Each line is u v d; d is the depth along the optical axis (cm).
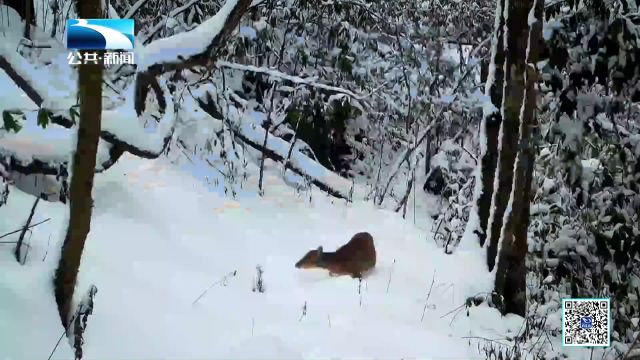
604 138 775
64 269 385
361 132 1262
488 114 734
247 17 1038
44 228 498
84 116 358
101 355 383
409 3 1217
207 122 948
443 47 1185
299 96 1067
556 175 837
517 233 638
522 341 580
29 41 710
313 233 764
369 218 865
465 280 662
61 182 599
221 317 483
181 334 436
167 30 925
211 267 596
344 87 1128
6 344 336
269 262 648
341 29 1134
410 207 1117
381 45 1224
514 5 636
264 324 486
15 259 431
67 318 388
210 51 521
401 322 541
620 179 824
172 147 888
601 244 796
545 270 827
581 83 677
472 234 738
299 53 1131
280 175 974
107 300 450
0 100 615
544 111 781
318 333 481
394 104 1029
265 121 1080
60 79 618
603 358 620
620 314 786
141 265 537
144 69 530
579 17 664
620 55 657
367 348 469
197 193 784
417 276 678
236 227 721
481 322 604
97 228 582
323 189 974
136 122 596
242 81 1134
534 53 635
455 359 484
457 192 1070
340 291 593
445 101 1020
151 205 695
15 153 575
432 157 1205
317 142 1162
